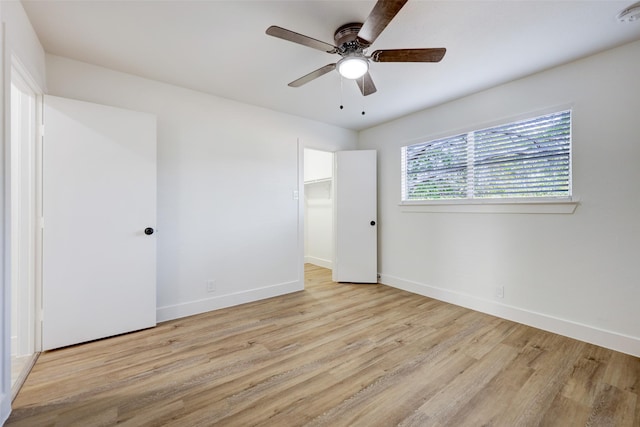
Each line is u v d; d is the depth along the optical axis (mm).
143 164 2439
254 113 3244
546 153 2441
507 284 2682
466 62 2273
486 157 2854
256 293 3266
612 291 2100
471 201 2945
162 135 2666
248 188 3211
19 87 1930
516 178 2635
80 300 2180
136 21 1795
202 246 2896
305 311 2906
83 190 2186
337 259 4051
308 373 1812
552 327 2389
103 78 2381
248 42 2029
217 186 2992
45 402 1536
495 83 2656
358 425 1382
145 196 2451
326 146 3938
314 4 1646
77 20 1778
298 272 3629
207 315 2809
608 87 2102
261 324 2584
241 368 1866
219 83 2684
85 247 2195
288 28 1871
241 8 1681
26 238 2020
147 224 2463
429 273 3379
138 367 1876
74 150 2150
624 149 2039
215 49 2117
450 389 1654
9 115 1445
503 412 1471
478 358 1984
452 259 3139
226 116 3043
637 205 1995
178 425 1379
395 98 3018
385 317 2734
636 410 1476
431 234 3352
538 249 2480
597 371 1818
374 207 3943
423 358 1986
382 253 3977
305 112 3463
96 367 1871
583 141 2221
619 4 1618
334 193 4090
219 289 3004
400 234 3721
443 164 3246
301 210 3660
